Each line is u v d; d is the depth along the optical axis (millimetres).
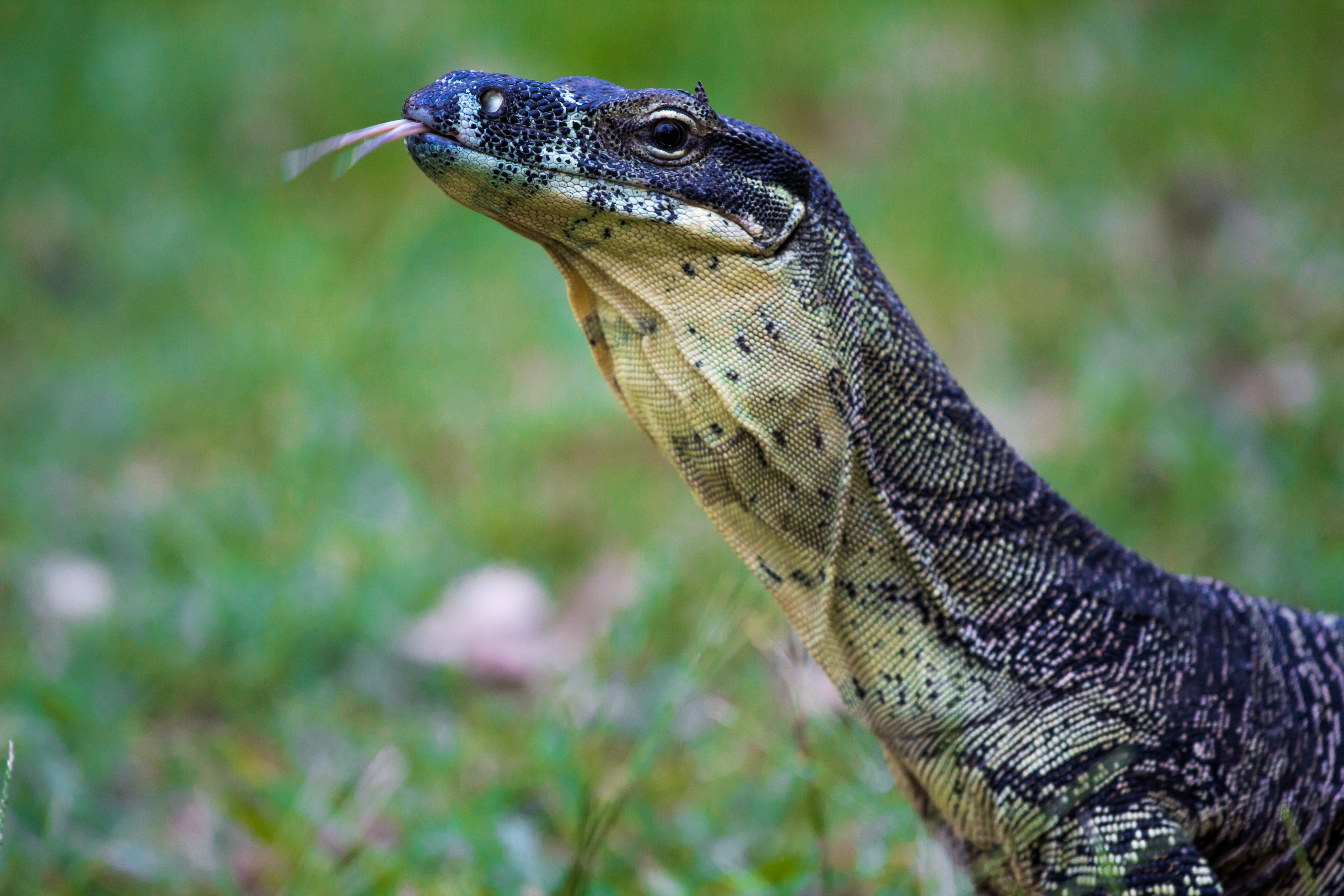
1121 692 6516
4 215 18094
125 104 19625
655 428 6664
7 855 8164
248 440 14094
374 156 18703
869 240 16344
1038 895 6625
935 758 6715
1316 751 6848
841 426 6473
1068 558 6750
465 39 19703
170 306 16688
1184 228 16062
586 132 6227
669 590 10305
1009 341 14438
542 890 7816
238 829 8711
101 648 10609
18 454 13727
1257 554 10586
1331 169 16641
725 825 8734
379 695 10406
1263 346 13438
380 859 8102
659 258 6305
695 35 19734
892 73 19172
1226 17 19688
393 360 14930
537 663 10641
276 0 20844
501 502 12906
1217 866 6797
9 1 20703
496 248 16891
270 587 11172
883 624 6668
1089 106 18047
